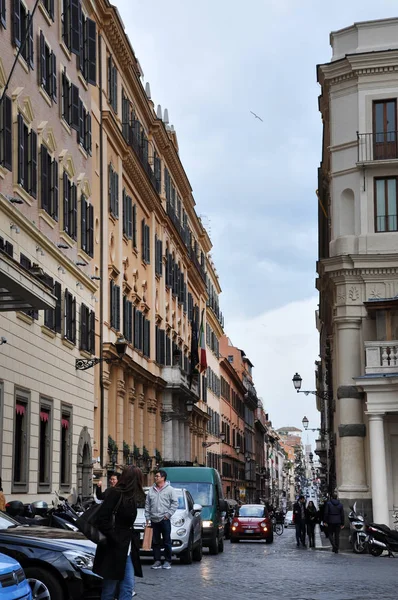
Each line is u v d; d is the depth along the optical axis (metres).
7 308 24.30
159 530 24.44
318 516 43.72
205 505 36.19
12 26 28.94
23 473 30.12
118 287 48.84
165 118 71.19
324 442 84.44
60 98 35.34
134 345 53.97
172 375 64.50
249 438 144.75
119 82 51.31
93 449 42.16
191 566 26.45
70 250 36.78
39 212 32.00
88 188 39.69
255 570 24.95
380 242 41.25
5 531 14.55
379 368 38.38
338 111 42.75
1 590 10.27
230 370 112.81
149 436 59.91
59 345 34.88
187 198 77.75
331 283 42.22
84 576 13.85
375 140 41.88
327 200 48.09
